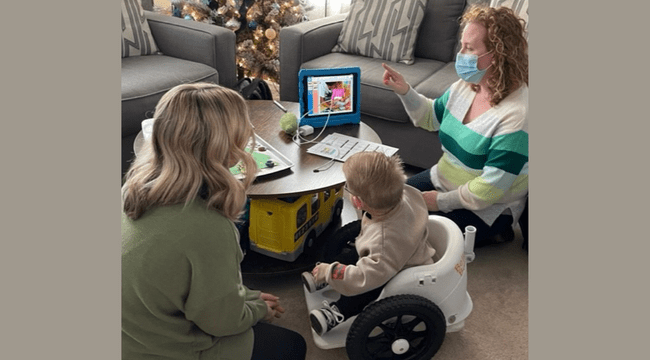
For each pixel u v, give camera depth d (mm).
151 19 3553
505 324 2105
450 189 2375
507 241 2508
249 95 3084
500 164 2113
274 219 2207
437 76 3201
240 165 2041
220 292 1278
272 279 2332
